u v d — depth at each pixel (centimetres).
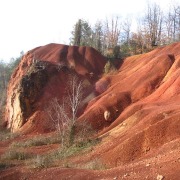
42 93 3884
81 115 3300
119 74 4144
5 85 7012
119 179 1356
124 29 6731
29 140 3011
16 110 3869
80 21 6284
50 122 3428
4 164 2130
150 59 3975
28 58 4844
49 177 1598
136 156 1809
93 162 1880
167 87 2991
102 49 6253
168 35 6462
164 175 1268
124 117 2788
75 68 4484
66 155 2258
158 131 1861
